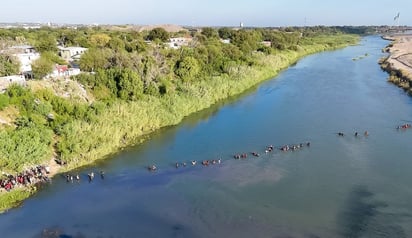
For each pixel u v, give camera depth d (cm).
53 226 4675
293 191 5266
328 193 5184
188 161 6431
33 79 8775
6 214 4953
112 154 6806
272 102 10219
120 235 4456
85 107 7681
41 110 7081
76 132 6744
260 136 7519
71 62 11881
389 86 11856
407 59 16625
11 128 6438
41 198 5347
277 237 4266
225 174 5884
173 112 8675
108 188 5597
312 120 8431
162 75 10056
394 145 6825
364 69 15438
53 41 14600
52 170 6138
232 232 4397
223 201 5075
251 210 4831
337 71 15075
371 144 6894
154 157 6644
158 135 7762
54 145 6669
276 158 6406
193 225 4575
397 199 4975
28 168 5919
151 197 5291
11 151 5812
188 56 11594
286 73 14925
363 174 5709
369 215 4641
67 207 5100
